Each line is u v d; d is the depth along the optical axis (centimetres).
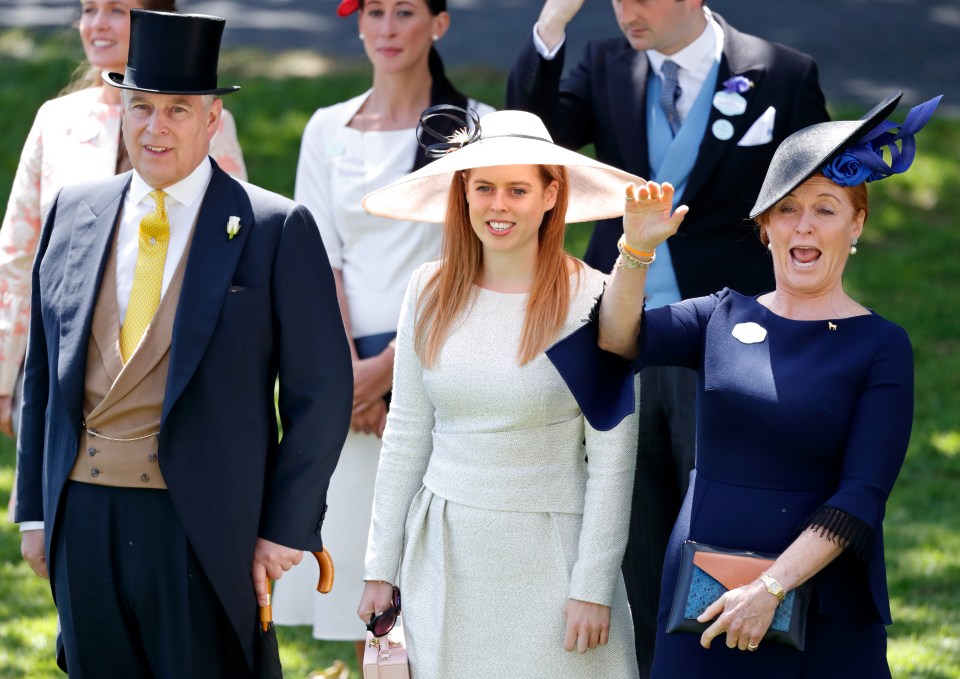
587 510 1409
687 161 1714
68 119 1758
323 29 5562
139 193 1432
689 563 1287
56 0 5900
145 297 1405
